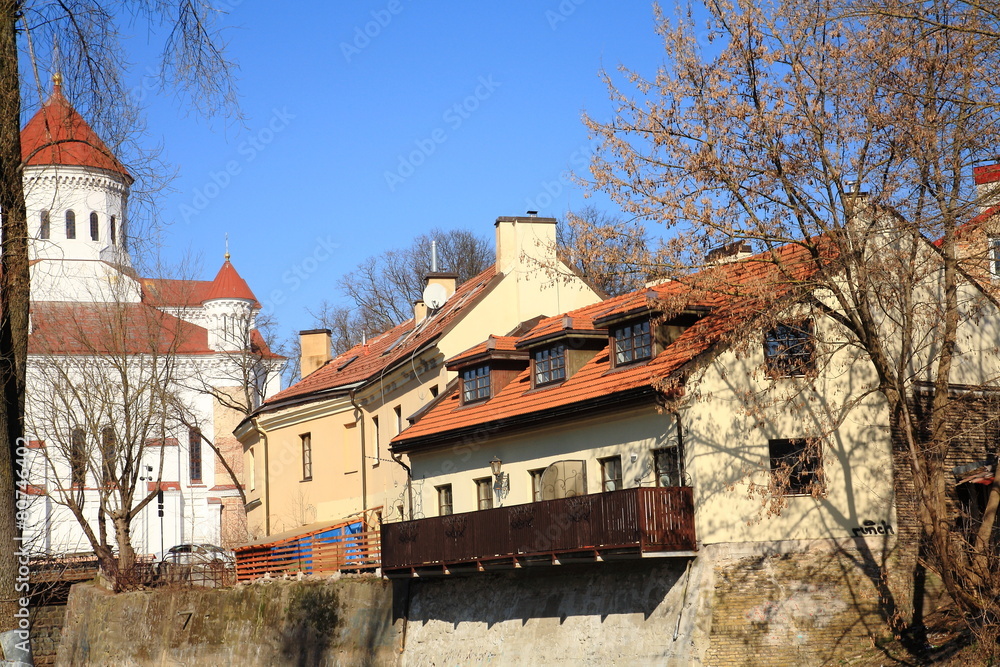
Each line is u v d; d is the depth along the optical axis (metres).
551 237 35.56
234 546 45.41
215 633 34.59
